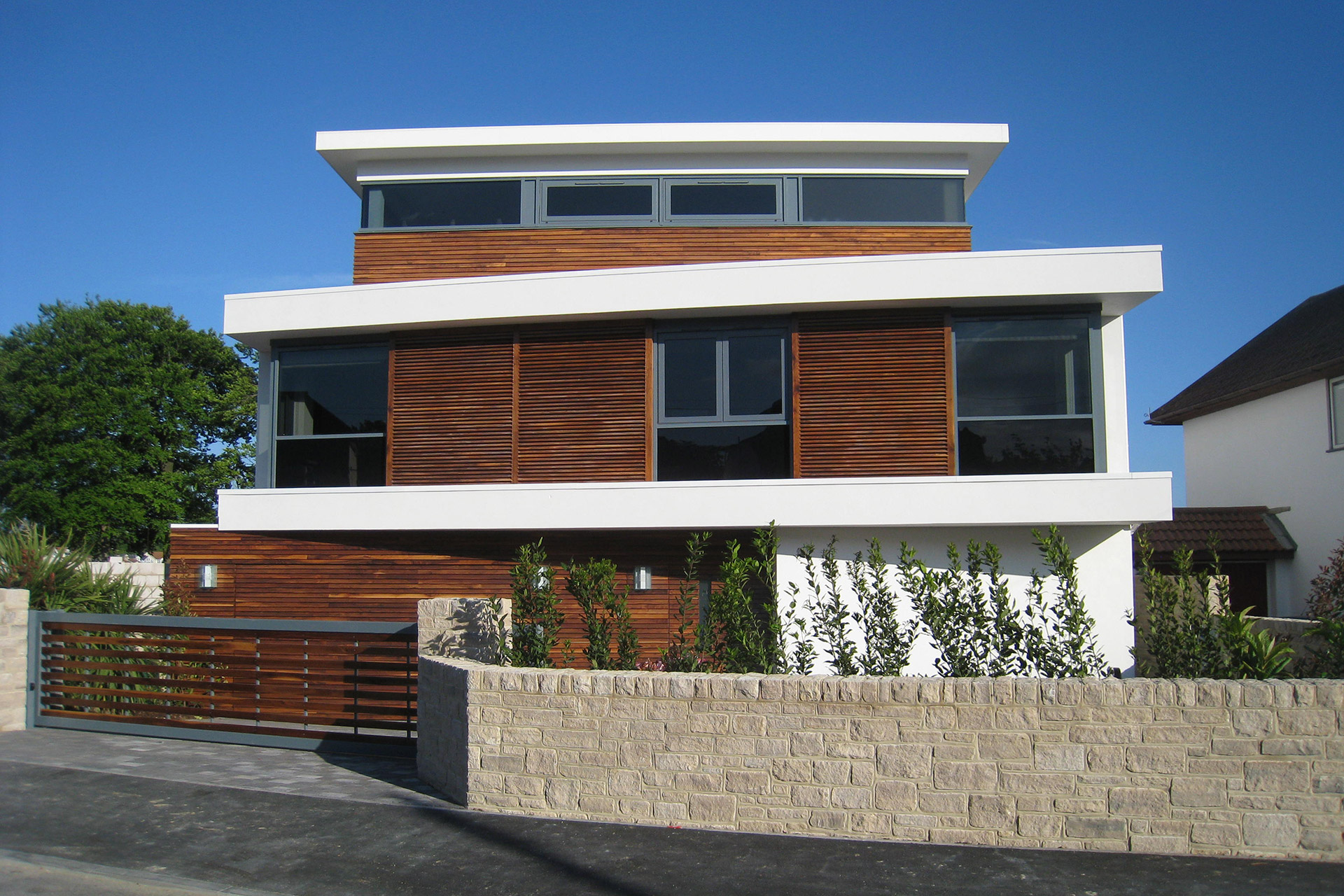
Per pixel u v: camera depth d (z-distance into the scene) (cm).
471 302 1196
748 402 1187
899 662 761
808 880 577
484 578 1283
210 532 1379
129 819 715
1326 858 611
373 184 1376
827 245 1324
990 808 638
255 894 571
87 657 1077
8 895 572
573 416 1208
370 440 1268
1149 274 1072
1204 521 1950
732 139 1313
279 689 988
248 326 1251
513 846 645
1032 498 1049
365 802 758
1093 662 750
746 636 782
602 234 1331
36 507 3578
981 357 1151
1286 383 1895
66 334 3838
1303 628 1095
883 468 1141
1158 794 625
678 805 681
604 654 809
